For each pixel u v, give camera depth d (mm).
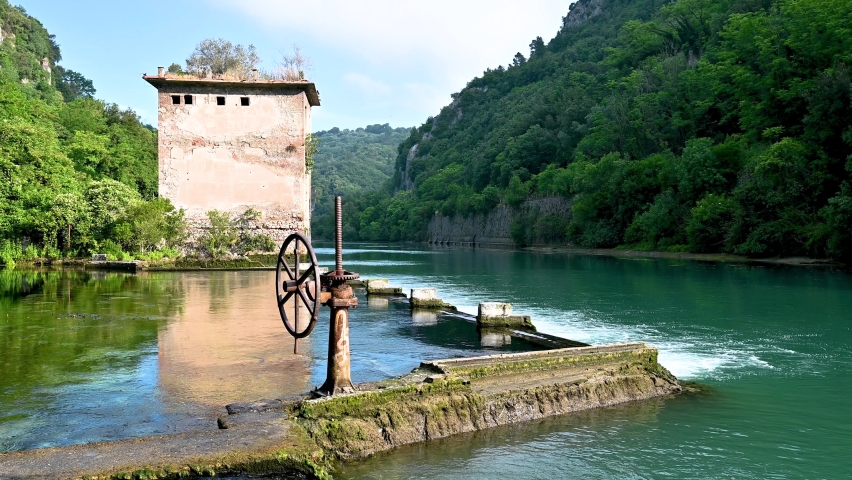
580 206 68812
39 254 32844
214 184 33562
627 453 7395
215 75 35469
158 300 17516
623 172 63906
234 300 17578
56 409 7594
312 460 6113
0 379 8953
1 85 43562
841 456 7383
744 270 34281
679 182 57344
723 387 10250
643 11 132250
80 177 41281
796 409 9078
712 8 88750
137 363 9922
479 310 14586
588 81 109375
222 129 33625
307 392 8242
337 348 7746
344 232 156125
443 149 163125
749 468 7051
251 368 9594
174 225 32281
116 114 62000
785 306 19641
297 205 33938
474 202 103625
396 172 192625
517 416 8453
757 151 51719
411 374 8586
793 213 41656
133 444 6145
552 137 100375
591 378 9352
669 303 20547
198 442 6215
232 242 33000
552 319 17141
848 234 35219
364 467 6793
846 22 51469
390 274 34344
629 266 39719
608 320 16969
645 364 10164
